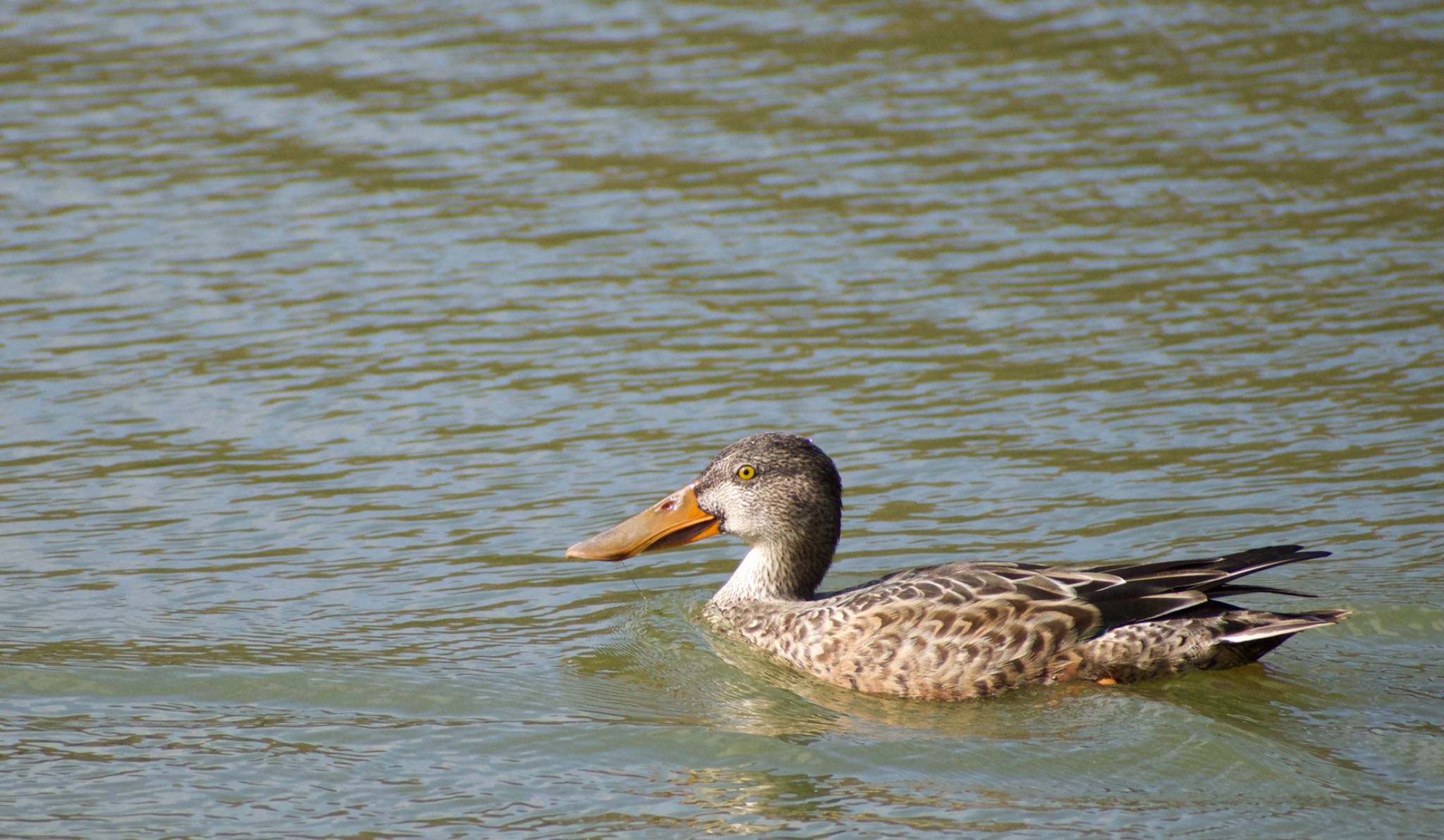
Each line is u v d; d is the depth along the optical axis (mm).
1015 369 17281
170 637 12242
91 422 16203
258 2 30188
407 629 12477
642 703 11305
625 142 23859
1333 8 29297
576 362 17641
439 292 19438
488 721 11008
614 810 9766
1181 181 22297
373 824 9633
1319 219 20891
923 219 21328
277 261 20172
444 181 22609
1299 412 16016
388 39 28047
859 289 19391
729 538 14594
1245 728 10305
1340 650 11508
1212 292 19016
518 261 20312
